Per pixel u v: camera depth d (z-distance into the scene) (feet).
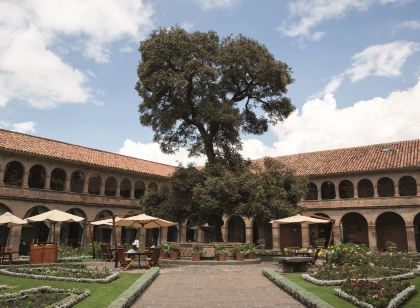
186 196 87.30
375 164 121.70
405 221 114.32
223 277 52.16
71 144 129.59
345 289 36.78
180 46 83.56
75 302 32.58
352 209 122.62
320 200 128.16
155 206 94.07
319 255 77.36
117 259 65.57
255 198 79.36
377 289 35.53
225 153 93.40
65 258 77.20
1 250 75.05
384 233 124.88
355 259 58.23
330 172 126.31
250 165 96.27
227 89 91.40
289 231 137.28
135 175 136.36
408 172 115.85
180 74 82.79
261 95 94.84
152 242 148.66
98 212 124.06
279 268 64.39
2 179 101.91
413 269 56.29
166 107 90.02
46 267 58.13
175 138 94.99
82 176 124.67
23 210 105.50
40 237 117.29
